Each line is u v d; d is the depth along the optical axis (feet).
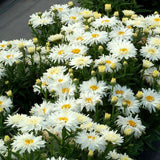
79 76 4.06
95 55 4.27
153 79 3.91
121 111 3.84
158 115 3.94
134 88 4.16
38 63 4.62
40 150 3.09
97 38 4.14
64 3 7.55
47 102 3.90
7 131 3.82
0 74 4.31
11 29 6.90
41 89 3.81
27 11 7.58
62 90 3.66
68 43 4.67
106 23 4.50
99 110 3.77
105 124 3.46
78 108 3.53
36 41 4.54
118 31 4.36
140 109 3.90
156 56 4.09
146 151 3.94
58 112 3.23
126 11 4.84
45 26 5.34
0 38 6.59
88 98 3.47
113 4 6.10
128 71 4.19
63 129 3.03
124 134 3.45
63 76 3.75
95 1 6.36
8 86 4.43
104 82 3.69
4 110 3.90
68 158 3.11
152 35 4.71
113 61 3.97
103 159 3.10
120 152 3.49
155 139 3.85
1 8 7.95
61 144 3.10
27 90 4.52
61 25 5.41
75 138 3.09
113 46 4.05
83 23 5.07
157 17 4.74
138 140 3.73
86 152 3.15
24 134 3.11
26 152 3.05
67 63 4.15
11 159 3.01
